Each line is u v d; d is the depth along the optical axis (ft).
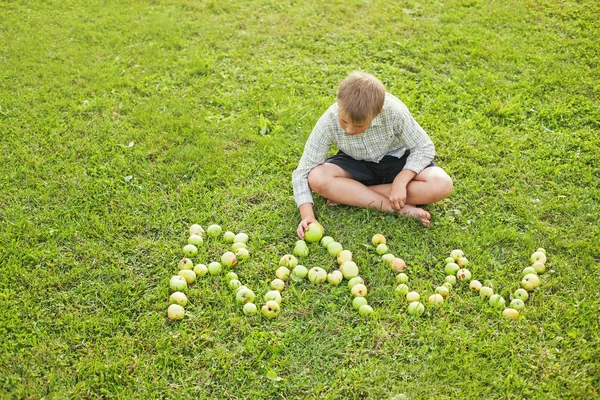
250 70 19.99
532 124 17.24
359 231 13.26
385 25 23.18
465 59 20.75
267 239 13.14
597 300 11.48
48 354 10.33
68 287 11.78
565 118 17.48
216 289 11.83
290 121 17.17
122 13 23.90
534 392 9.86
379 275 12.14
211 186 14.74
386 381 10.03
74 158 15.43
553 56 20.85
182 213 13.69
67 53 20.68
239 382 10.08
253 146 16.26
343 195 13.58
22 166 14.93
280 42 21.97
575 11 23.95
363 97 11.57
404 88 18.84
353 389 9.95
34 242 12.76
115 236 13.03
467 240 13.03
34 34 21.89
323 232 13.19
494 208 14.05
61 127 16.60
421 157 13.37
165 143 16.20
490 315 11.25
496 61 20.57
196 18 23.70
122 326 10.98
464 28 22.89
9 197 13.99
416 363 10.34
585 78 19.52
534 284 11.76
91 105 17.67
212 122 17.17
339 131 13.26
